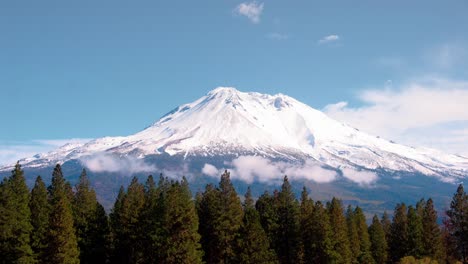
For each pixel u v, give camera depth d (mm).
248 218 84000
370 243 108125
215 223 87062
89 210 91812
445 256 110000
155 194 92250
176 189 79500
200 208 91938
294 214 94938
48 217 78875
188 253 76500
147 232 81438
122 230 87938
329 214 98750
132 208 87625
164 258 77688
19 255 71625
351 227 103125
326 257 90562
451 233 104375
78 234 88250
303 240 94000
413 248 108812
